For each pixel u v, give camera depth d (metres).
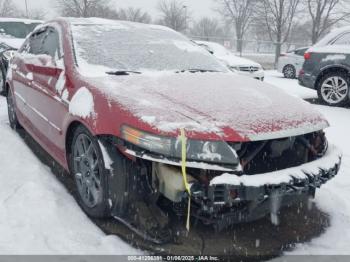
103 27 4.02
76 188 3.24
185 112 2.61
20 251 2.57
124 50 3.74
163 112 2.59
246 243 2.81
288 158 2.75
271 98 3.02
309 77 8.12
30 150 4.42
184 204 2.69
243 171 2.52
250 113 2.67
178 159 2.40
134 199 2.76
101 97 2.84
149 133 2.47
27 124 4.48
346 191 3.80
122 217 2.86
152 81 3.16
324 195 3.62
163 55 3.84
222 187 2.37
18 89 4.70
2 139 4.68
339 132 5.82
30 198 3.17
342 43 7.76
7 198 3.19
